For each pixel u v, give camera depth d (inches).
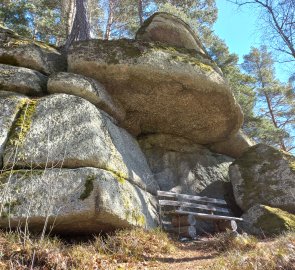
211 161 456.1
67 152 265.0
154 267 220.4
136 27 748.6
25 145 263.1
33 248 189.0
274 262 180.9
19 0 695.7
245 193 413.4
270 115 1055.0
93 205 241.3
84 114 295.4
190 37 413.7
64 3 690.8
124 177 296.7
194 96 378.9
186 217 327.6
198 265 225.3
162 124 420.2
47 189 242.4
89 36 454.9
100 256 219.5
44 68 347.9
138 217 281.0
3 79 311.3
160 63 346.0
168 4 600.4
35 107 289.1
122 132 363.9
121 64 338.3
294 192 384.2
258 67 1155.9
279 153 431.8
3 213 227.1
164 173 402.9
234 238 274.1
